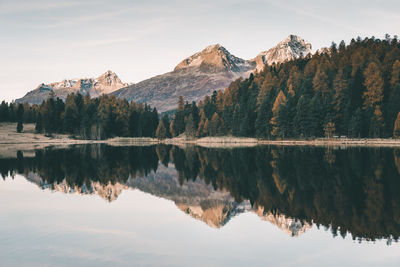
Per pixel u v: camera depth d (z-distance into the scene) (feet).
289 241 65.92
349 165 170.71
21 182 140.46
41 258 57.41
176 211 93.04
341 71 414.82
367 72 396.57
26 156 267.18
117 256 58.34
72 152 317.22
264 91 482.69
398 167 159.43
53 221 81.25
